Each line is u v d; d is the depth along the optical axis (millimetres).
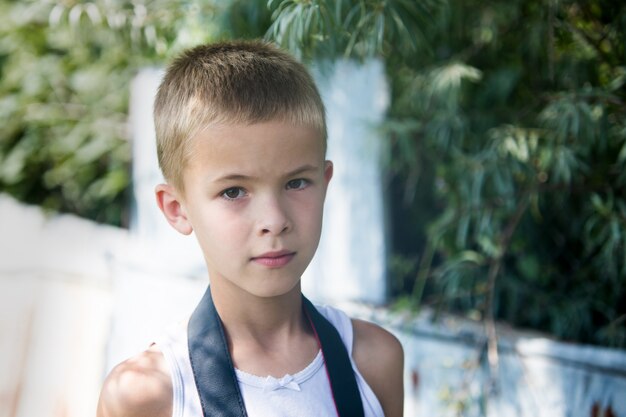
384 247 2393
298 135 1030
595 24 1933
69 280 2816
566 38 1975
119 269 2609
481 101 2258
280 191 1023
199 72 1085
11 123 3438
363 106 2350
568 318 2129
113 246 2771
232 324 1112
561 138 1903
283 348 1129
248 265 1024
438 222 2186
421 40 1891
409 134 2281
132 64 2867
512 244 2188
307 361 1139
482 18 2135
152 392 1082
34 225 3002
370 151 2330
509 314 2234
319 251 2412
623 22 1836
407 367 2254
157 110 1135
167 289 2529
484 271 2221
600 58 1987
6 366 2859
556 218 2250
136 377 1094
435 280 2377
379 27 1604
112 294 2619
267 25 1979
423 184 2438
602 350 1853
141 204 2713
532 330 2205
